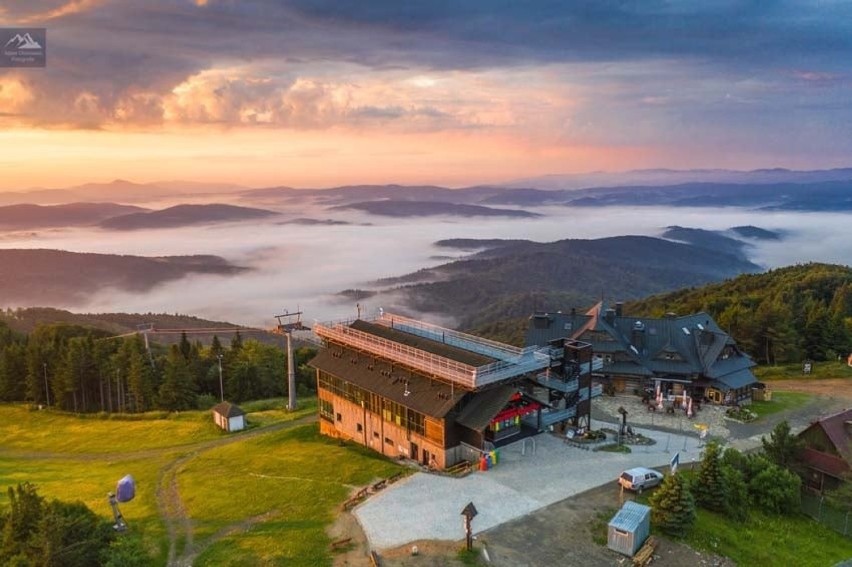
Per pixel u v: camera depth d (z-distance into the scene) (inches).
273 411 3860.7
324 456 2464.3
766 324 3838.6
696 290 6766.7
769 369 3644.2
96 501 2263.8
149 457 2992.1
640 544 1594.5
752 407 2896.2
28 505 1473.9
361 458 2373.3
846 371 3548.2
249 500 2054.6
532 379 2356.1
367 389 2504.9
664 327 3218.5
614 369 3041.3
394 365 2512.3
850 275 5841.5
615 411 2800.2
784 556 1653.5
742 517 1830.7
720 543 1648.6
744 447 2377.0
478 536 1651.1
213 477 2407.7
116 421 3794.3
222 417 3393.2
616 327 3289.9
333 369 2770.7
